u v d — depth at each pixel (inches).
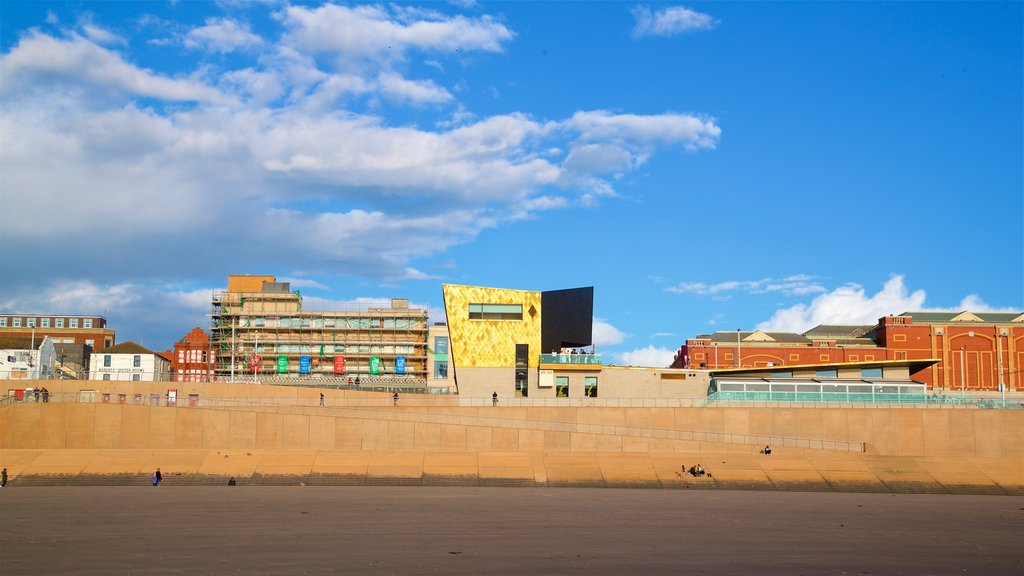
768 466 5029.5
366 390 6742.1
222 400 5580.7
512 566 2928.2
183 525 3511.3
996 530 3725.4
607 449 5334.6
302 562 2940.5
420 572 2837.1
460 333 6254.9
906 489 4825.3
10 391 5762.8
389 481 4808.1
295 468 4921.3
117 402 5393.7
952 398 5629.9
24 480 4677.7
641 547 3235.7
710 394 5905.5
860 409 5556.1
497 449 5344.5
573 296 6904.5
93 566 2874.0
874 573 2984.7
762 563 3053.6
